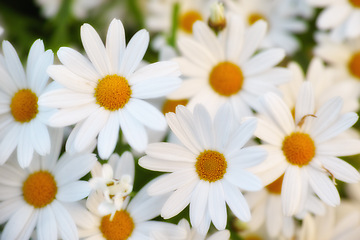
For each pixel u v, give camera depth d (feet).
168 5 1.36
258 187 0.97
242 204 0.98
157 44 1.32
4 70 1.02
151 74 0.99
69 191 1.01
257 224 1.13
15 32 1.32
